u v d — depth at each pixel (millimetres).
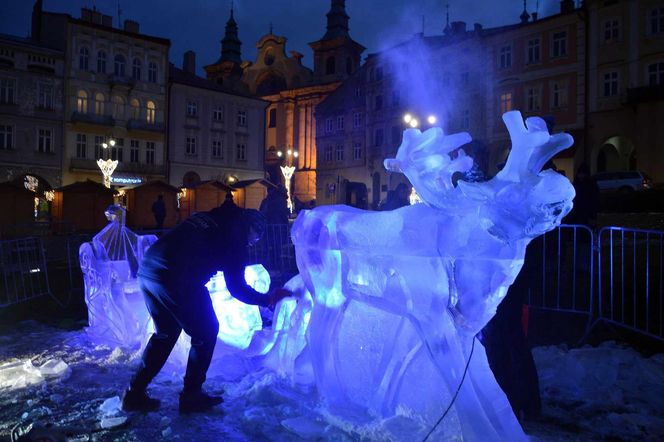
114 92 43281
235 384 4074
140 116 44844
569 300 6641
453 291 2887
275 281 9273
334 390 3400
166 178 46250
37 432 3002
